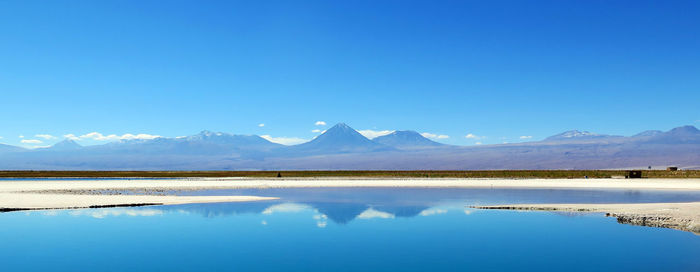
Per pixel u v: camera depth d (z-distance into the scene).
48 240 22.88
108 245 21.80
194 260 19.02
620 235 23.94
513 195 53.78
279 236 24.23
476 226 27.33
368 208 37.62
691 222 26.02
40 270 17.52
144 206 37.88
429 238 23.72
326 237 23.92
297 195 53.53
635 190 64.62
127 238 23.38
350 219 30.59
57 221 28.73
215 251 20.62
